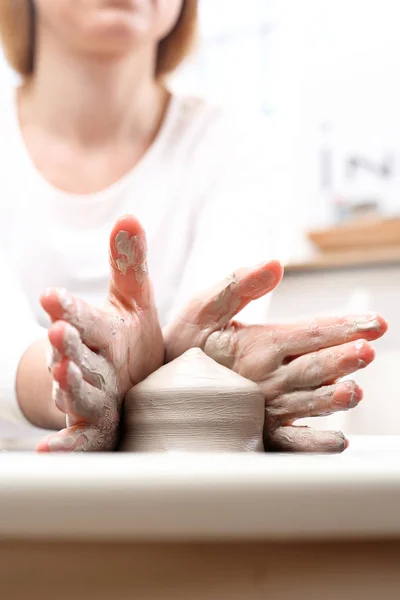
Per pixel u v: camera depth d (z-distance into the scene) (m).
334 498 0.20
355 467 0.21
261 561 0.20
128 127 1.07
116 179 1.08
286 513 0.20
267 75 2.54
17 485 0.20
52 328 0.38
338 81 2.29
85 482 0.20
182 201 1.07
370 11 2.28
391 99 2.19
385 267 1.67
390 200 2.17
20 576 0.21
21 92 1.11
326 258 1.74
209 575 0.20
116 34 0.85
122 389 0.46
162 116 1.11
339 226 1.91
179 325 0.52
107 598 0.21
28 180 1.05
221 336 0.51
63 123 1.06
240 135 1.12
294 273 1.81
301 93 2.38
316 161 2.31
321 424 1.29
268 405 0.49
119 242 0.44
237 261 0.95
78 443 0.41
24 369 0.64
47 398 0.62
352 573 0.20
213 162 1.08
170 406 0.44
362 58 2.26
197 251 0.99
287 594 0.20
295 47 2.46
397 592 0.20
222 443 0.44
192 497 0.20
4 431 0.97
